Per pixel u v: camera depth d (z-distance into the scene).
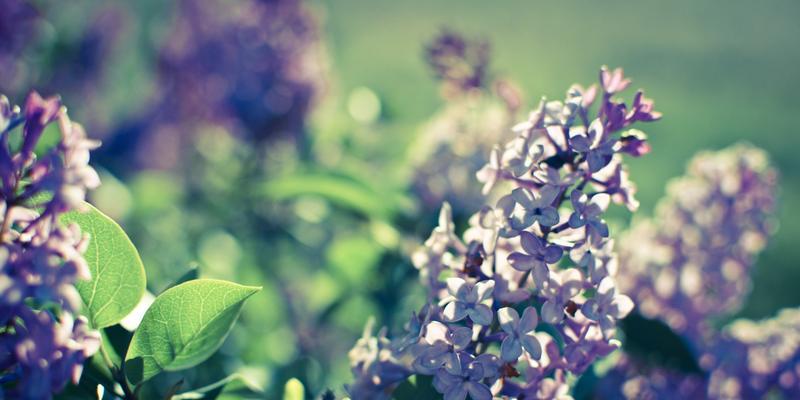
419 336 0.34
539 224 0.34
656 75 2.47
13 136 0.44
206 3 0.72
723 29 3.02
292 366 0.48
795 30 3.04
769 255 1.39
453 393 0.33
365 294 0.55
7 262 0.31
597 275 0.34
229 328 0.36
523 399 0.35
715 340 0.46
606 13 3.19
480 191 0.52
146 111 0.76
